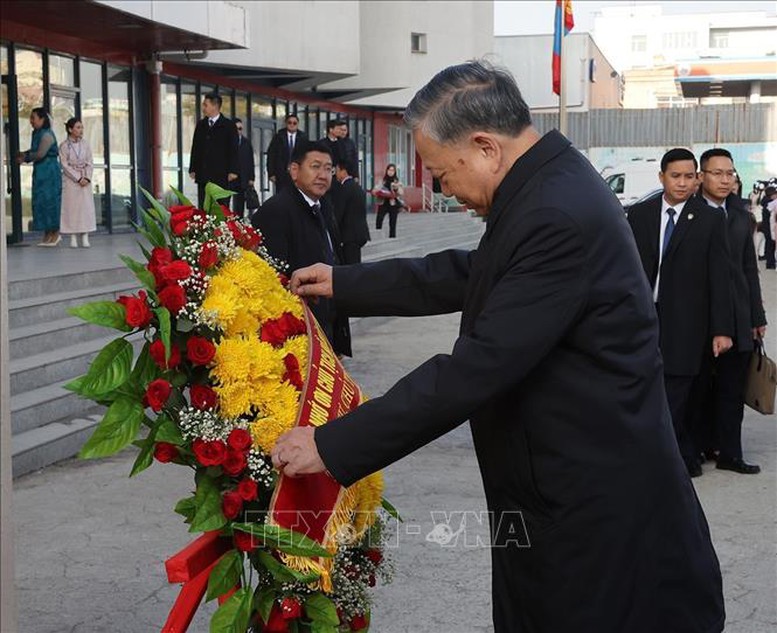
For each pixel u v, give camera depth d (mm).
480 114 2227
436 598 4223
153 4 13859
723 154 6055
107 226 16578
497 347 2119
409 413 2148
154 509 5359
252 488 2359
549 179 2219
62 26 14320
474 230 26922
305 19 21172
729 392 6172
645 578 2221
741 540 4910
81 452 2309
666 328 5832
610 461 2188
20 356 7191
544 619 2258
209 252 2512
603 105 54094
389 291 2797
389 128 33531
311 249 5727
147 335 2504
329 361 2613
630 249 2242
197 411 2396
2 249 1708
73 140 12906
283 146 15203
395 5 26500
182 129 19484
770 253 17312
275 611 2521
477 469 6258
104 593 4277
